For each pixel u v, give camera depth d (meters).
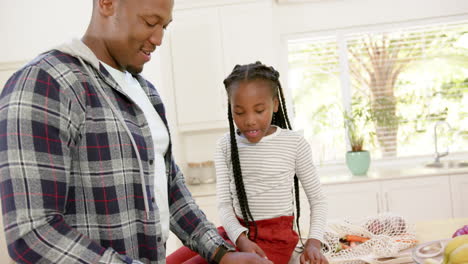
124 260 0.81
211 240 1.08
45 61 0.82
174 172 1.18
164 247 1.02
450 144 3.72
